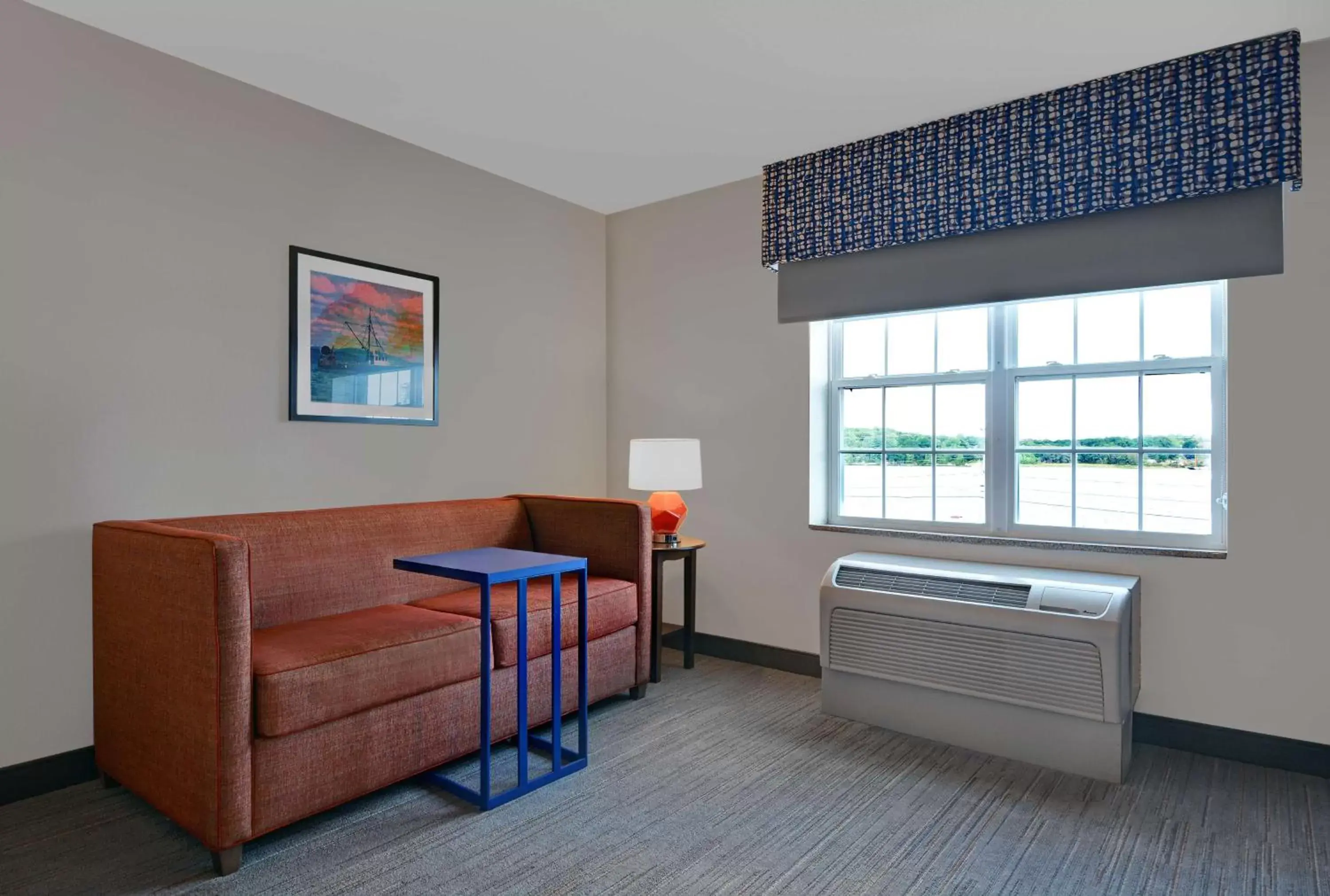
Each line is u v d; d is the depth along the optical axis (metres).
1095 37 2.51
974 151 3.10
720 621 4.02
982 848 2.10
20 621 2.36
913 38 2.53
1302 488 2.57
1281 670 2.61
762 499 3.87
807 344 3.72
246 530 2.63
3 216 2.31
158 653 2.10
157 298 2.65
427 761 2.40
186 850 2.06
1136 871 1.99
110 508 2.54
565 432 4.25
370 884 1.91
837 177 3.47
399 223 3.41
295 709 2.03
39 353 2.39
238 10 2.39
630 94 2.96
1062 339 3.17
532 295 4.05
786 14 2.39
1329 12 2.35
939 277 3.26
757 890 1.90
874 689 3.02
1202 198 2.68
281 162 2.99
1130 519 3.02
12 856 2.02
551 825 2.21
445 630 2.46
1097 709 2.50
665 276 4.25
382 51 2.64
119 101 2.56
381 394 3.33
